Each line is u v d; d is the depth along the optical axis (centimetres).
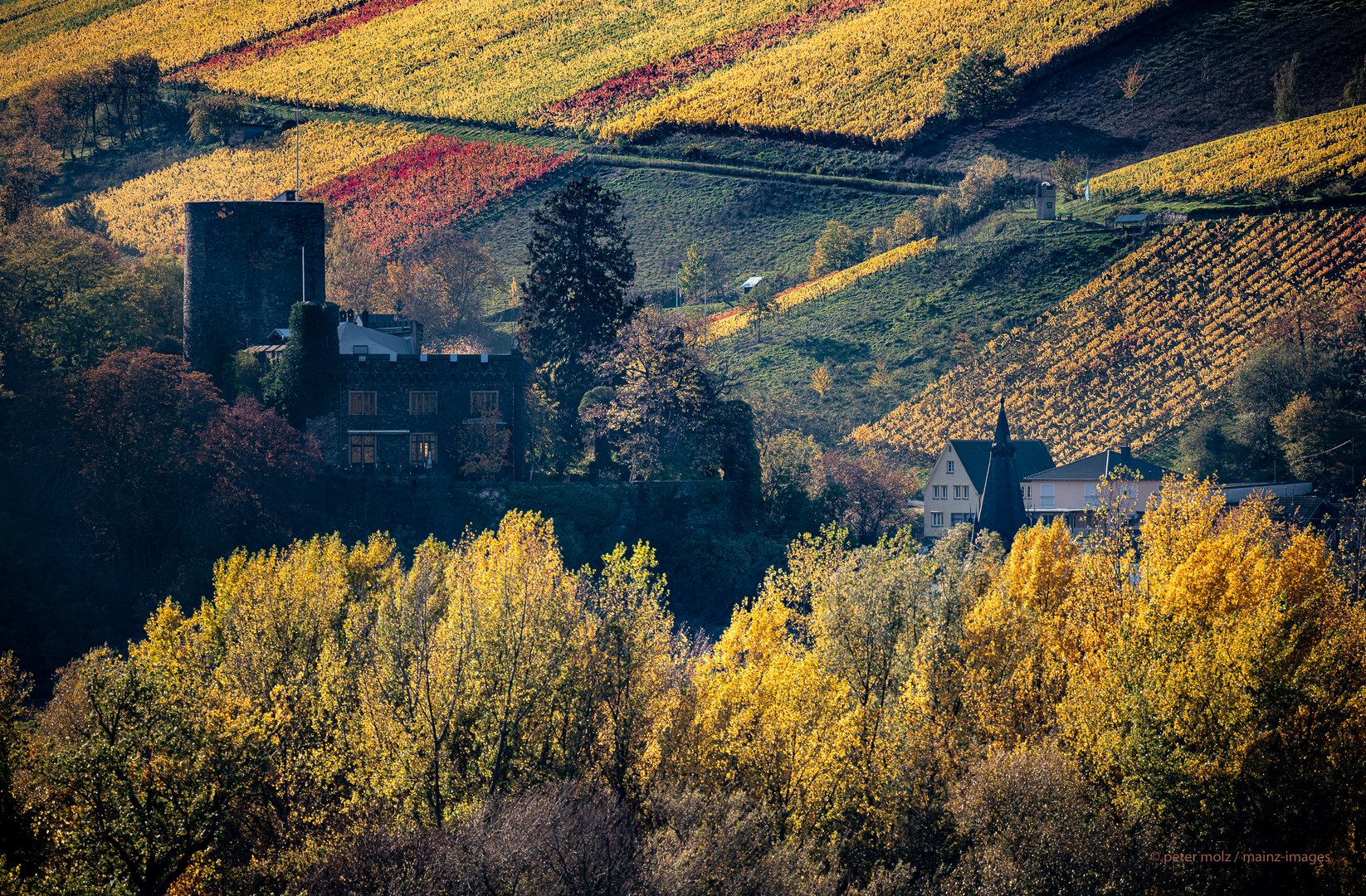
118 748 17912
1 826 18038
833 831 19912
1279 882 19038
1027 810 19088
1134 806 19512
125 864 17550
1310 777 19450
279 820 19312
